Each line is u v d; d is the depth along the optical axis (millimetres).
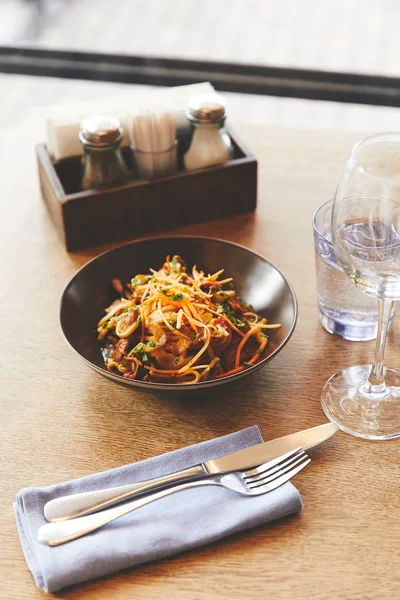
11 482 871
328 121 2098
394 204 858
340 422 913
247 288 1028
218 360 941
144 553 803
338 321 993
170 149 1120
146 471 864
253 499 840
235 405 934
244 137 1292
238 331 957
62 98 2010
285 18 2102
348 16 2107
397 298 872
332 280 969
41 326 1022
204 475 847
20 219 1170
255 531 833
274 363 974
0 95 1984
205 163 1139
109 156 1100
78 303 997
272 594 792
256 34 2027
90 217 1109
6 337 1009
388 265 856
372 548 821
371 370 942
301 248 1114
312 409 931
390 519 841
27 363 979
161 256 1049
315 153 1264
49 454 894
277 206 1179
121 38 1944
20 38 1896
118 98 1193
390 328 1012
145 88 2021
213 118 1118
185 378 934
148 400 939
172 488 835
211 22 2061
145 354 935
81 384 957
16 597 792
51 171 1130
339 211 869
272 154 1261
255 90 1676
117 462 886
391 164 884
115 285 1025
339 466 880
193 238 1046
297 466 864
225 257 1044
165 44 1959
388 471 876
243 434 889
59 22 1994
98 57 1676
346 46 1976
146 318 951
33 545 808
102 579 802
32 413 930
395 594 793
